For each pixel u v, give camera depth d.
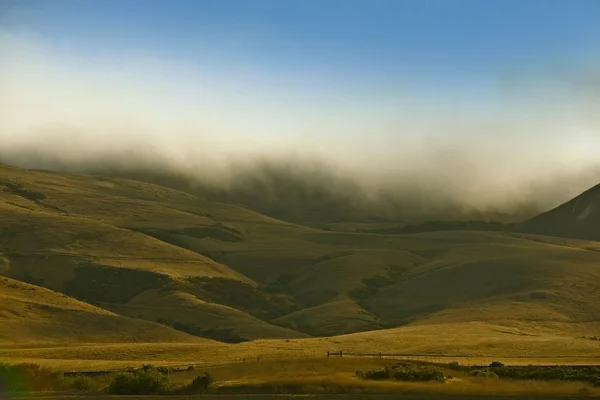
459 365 90.94
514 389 66.06
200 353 109.06
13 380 70.12
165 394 64.19
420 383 69.69
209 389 66.31
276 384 67.19
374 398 59.62
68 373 79.38
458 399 60.38
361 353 115.88
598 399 60.94
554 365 93.31
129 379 65.50
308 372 76.62
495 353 118.56
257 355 105.06
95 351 108.12
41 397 60.19
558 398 61.19
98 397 60.16
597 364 98.44
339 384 67.06
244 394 63.03
